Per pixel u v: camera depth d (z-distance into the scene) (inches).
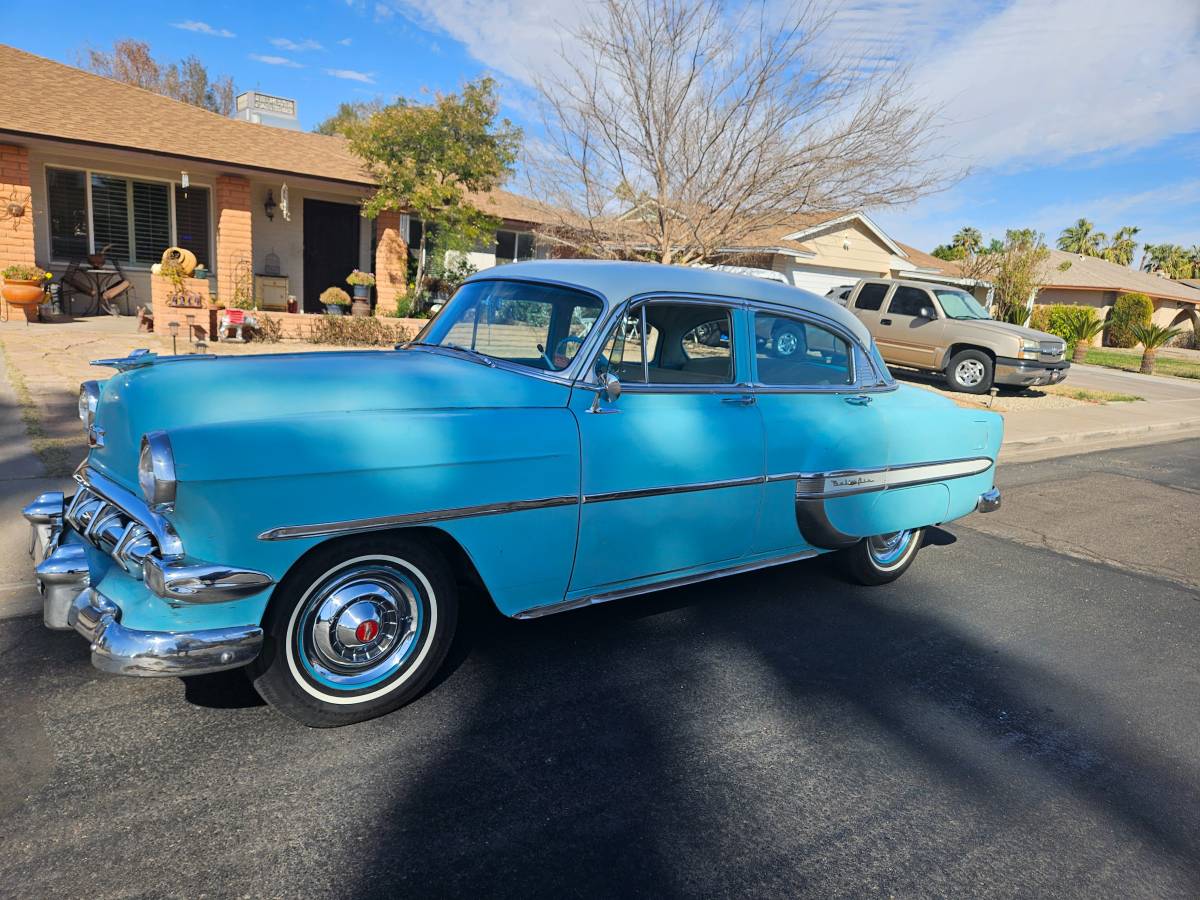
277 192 614.2
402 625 124.3
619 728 127.4
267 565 106.1
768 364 164.9
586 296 143.8
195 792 104.0
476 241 653.9
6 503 192.9
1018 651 172.1
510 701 133.0
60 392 311.1
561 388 136.6
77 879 87.8
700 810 108.7
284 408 116.3
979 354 581.0
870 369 186.9
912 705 143.6
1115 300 1526.8
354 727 122.0
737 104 449.4
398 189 576.7
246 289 561.3
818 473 166.2
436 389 130.3
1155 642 183.9
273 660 112.2
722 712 135.1
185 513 100.7
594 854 98.3
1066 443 462.6
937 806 114.2
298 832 98.0
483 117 590.6
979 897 96.6
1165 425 541.6
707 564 159.0
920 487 189.9
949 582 214.8
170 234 588.1
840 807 112.0
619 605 178.5
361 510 111.7
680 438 146.3
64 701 123.4
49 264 549.0
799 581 205.0
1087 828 112.0
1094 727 141.2
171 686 130.0
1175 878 103.0
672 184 477.1
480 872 93.7
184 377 120.6
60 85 564.1
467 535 123.0
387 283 642.2
